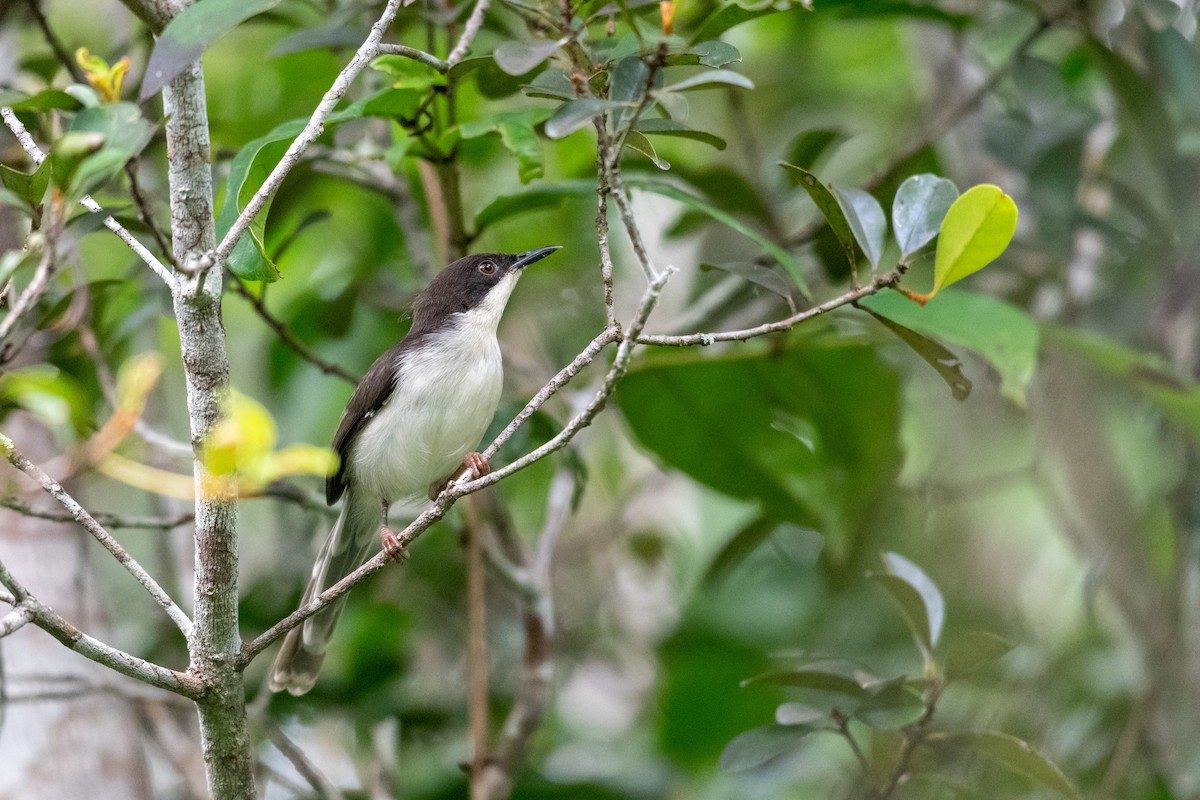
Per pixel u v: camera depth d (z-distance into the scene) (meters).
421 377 9.92
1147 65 11.50
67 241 5.60
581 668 14.67
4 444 5.90
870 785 8.33
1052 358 12.30
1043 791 10.28
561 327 14.20
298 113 12.30
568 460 10.68
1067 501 12.73
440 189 10.70
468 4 9.35
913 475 14.20
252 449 5.16
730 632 13.55
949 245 6.14
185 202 6.00
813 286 12.18
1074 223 11.52
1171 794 10.74
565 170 13.43
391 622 12.53
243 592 13.33
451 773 12.34
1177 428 12.17
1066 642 12.38
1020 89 11.23
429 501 10.73
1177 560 11.27
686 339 6.11
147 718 11.48
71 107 7.50
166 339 14.55
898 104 16.30
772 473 11.73
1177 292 11.80
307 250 13.66
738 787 12.22
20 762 9.14
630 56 6.38
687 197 8.98
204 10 5.80
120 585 14.33
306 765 10.02
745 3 7.34
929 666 8.04
